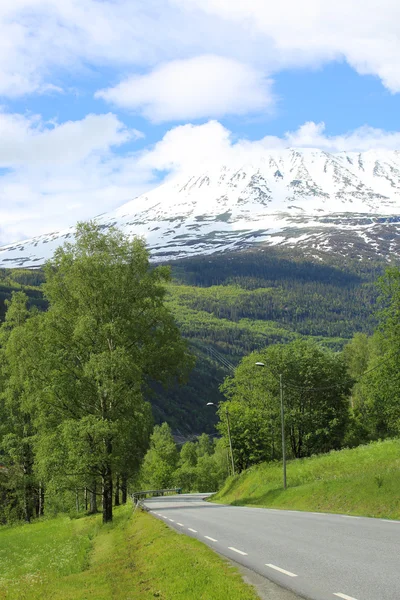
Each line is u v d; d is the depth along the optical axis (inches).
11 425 1914.4
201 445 6122.1
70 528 1460.4
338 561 477.1
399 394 1635.1
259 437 2573.8
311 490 1298.0
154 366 1373.0
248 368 2829.7
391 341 1617.9
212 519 1077.8
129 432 1311.5
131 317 1333.7
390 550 506.6
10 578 717.9
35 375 1268.5
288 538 669.9
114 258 1375.5
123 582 536.1
